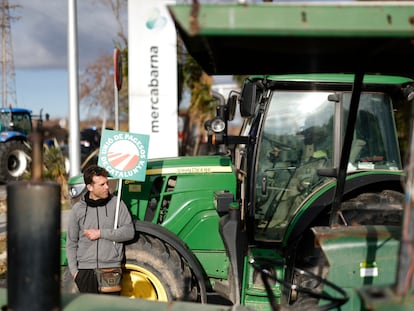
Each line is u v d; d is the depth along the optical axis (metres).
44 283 2.16
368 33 1.94
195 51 2.68
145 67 8.76
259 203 4.96
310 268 4.29
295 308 3.74
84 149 13.73
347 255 3.33
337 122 4.83
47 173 11.53
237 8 1.93
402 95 4.88
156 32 8.68
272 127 4.91
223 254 5.24
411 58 2.83
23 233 2.14
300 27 1.93
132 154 4.96
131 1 8.64
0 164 14.51
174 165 5.36
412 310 1.92
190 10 1.93
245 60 2.84
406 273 1.98
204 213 5.27
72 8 9.90
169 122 8.85
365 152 4.92
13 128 15.92
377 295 2.01
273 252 4.82
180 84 14.88
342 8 1.94
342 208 4.51
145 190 5.35
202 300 4.85
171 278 4.71
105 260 4.65
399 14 1.94
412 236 1.98
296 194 4.92
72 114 9.98
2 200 11.70
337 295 3.32
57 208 2.20
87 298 2.64
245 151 5.22
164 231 4.90
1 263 6.79
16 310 2.17
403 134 5.19
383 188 4.80
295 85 4.80
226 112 5.13
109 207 4.74
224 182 5.30
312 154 4.90
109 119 27.05
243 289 4.52
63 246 5.02
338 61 2.83
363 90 4.89
